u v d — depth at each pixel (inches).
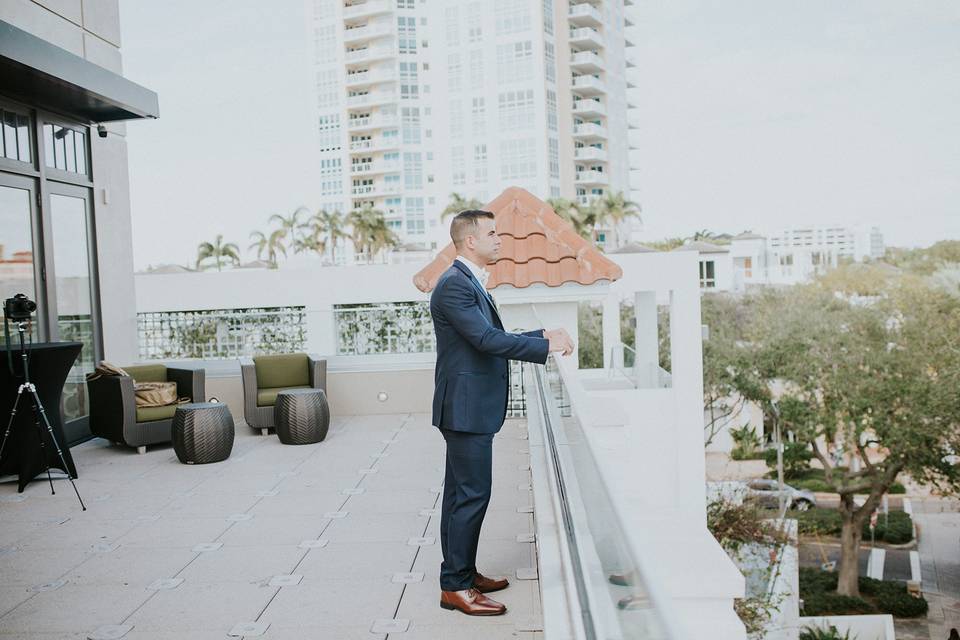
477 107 3607.3
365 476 248.1
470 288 128.0
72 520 205.8
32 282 295.1
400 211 3885.3
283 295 1156.5
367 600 145.9
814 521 1373.0
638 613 51.8
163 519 205.5
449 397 130.3
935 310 1466.5
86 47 335.9
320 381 339.6
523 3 3449.8
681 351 386.6
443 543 141.6
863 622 1173.1
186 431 268.1
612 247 3405.5
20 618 141.9
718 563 229.1
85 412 328.8
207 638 131.6
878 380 1443.2
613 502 62.0
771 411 1549.0
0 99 279.0
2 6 282.5
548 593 89.3
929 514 1396.4
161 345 385.4
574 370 286.2
